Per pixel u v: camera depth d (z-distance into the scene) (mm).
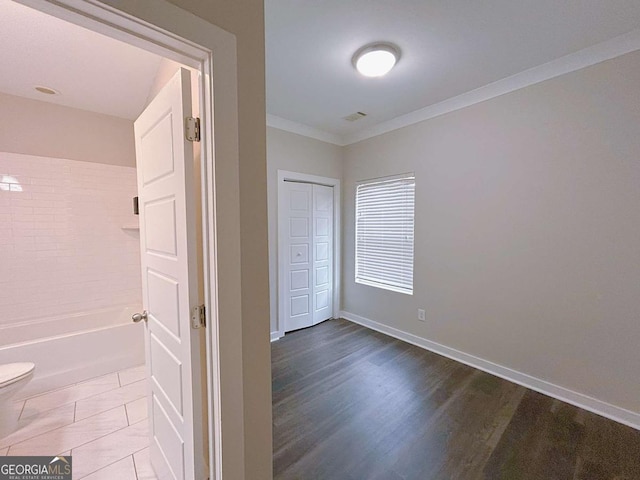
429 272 2973
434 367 2605
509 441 1684
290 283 3492
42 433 1752
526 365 2295
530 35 1771
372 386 2287
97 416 1914
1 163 2344
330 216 3898
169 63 1664
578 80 1966
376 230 3572
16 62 1874
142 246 1515
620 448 1626
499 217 2418
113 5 721
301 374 2484
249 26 1039
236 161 1005
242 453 1087
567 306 2078
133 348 2592
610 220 1880
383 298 3484
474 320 2625
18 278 2432
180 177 1062
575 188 2012
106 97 2438
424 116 2920
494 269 2469
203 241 1029
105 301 2846
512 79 2266
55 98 2457
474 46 1882
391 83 2379
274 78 2295
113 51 1751
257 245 1119
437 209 2869
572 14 1592
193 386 1081
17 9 1370
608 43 1823
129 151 2963
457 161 2686
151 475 1459
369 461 1541
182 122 1023
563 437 1715
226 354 1015
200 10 892
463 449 1625
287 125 3281
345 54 1975
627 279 1832
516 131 2283
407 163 3121
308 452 1603
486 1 1499
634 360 1818
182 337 1117
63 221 2625
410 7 1542
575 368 2051
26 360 2115
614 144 1846
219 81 941
